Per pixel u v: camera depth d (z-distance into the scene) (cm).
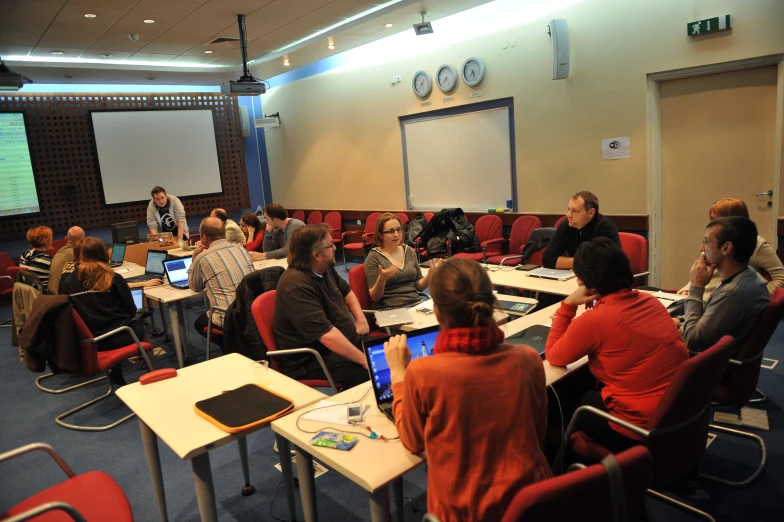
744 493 224
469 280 132
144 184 801
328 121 804
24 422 345
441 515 129
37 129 716
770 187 430
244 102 920
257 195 950
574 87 518
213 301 365
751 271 227
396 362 165
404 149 702
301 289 256
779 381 322
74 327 304
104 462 288
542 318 264
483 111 602
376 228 332
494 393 126
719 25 420
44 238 515
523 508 106
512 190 593
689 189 476
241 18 552
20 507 169
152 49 658
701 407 177
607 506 116
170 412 192
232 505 241
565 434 193
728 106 442
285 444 219
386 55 689
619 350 182
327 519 227
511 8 552
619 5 476
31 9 479
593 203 350
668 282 506
